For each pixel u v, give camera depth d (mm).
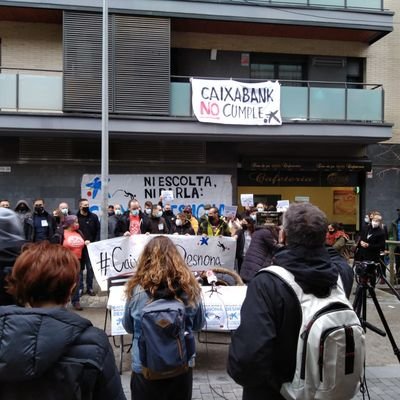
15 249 2441
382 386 4824
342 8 13828
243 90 12984
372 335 6754
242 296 5469
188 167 14258
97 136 13211
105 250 6312
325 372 2107
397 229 13891
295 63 15391
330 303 2191
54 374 1637
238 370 2121
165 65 13023
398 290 10055
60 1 12453
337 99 13414
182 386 3113
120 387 1814
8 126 12062
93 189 13773
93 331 1758
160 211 10258
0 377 1565
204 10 13172
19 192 13438
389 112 15484
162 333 2885
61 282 1831
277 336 2172
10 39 13523
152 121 12727
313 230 2232
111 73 12750
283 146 14750
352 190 15484
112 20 12781
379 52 15523
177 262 3172
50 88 12453
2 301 2379
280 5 13555
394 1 15578
